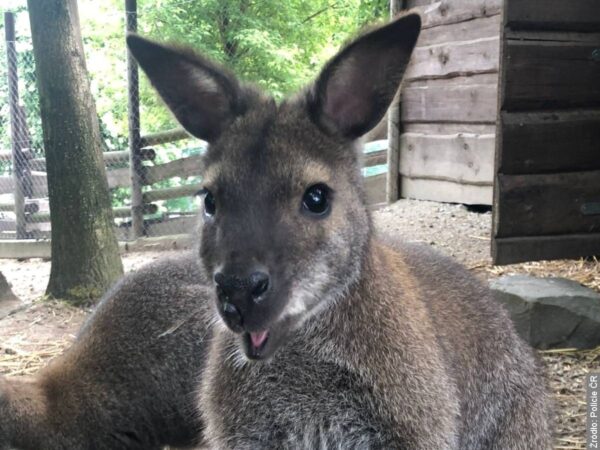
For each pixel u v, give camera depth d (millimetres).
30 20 878
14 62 1407
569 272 881
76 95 884
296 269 337
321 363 377
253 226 333
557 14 880
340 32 2121
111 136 2070
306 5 2053
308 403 382
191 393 530
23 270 1220
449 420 387
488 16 1102
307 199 348
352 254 362
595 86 904
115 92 2092
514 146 888
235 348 388
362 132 376
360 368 371
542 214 907
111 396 529
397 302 387
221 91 387
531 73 880
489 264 913
